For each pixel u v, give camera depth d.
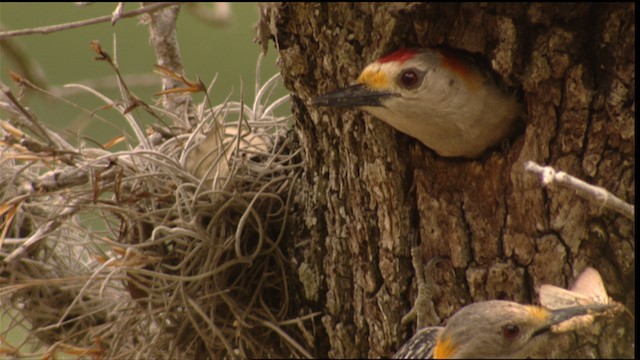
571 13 6.91
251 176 8.54
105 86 10.18
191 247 8.34
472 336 7.09
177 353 8.50
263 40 7.97
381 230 7.86
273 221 8.54
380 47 7.42
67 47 14.54
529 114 7.21
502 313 7.08
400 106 7.23
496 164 7.40
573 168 7.17
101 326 8.59
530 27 7.02
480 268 7.53
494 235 7.45
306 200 8.35
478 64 7.42
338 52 7.57
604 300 7.04
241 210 8.45
